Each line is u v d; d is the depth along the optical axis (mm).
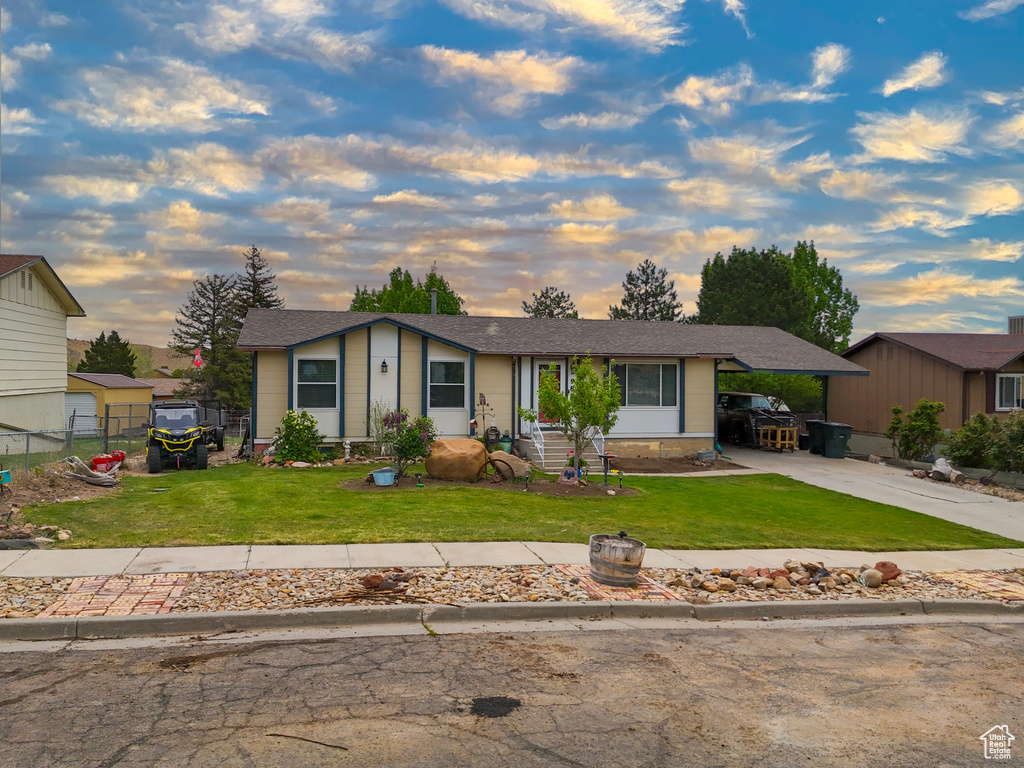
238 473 17219
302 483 15375
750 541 11836
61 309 24547
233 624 7035
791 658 6766
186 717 4941
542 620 7703
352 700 5320
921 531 13664
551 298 68000
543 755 4535
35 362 22250
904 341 27844
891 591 9430
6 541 9266
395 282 47156
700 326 28062
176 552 9422
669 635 7344
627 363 22828
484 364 21656
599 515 13250
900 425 23672
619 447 22703
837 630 7859
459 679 5828
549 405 16656
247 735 4684
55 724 4785
